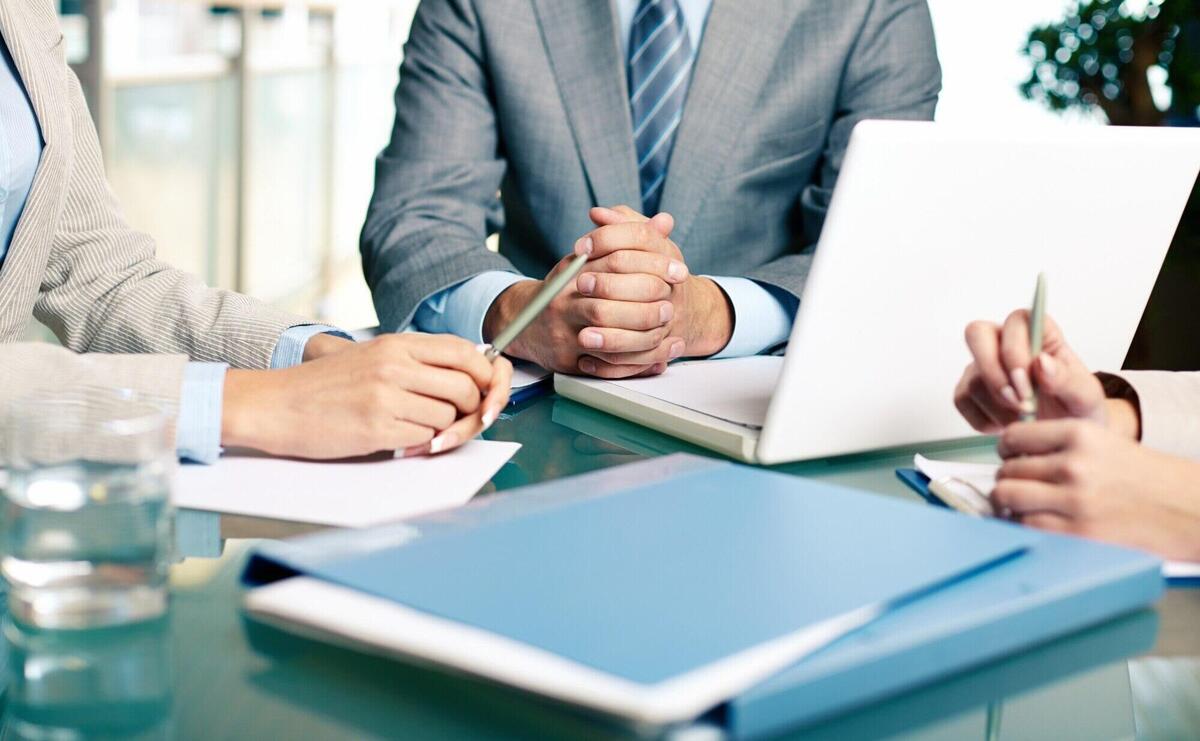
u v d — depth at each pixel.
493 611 0.53
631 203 1.78
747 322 1.36
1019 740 0.52
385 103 6.61
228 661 0.58
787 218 1.84
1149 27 3.13
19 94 1.21
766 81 1.76
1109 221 1.02
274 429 0.92
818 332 0.92
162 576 0.64
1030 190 0.96
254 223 5.12
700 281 1.38
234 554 0.73
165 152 4.25
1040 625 0.59
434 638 0.50
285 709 0.53
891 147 0.87
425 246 1.56
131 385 0.92
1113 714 0.55
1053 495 0.74
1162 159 1.02
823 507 0.71
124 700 0.53
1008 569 0.64
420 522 0.67
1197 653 0.62
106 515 0.62
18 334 1.23
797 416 0.95
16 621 0.63
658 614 0.53
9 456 0.63
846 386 0.96
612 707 0.45
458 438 0.96
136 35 3.94
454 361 0.97
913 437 1.01
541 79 1.76
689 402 1.10
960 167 0.91
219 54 4.61
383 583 0.56
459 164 1.73
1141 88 3.17
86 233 1.30
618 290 1.19
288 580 0.58
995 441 1.08
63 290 1.29
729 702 0.48
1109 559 0.65
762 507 0.71
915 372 0.99
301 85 5.49
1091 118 3.23
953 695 0.56
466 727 0.51
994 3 3.20
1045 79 3.24
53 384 0.90
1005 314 1.01
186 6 4.28
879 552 0.62
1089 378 0.87
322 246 6.00
